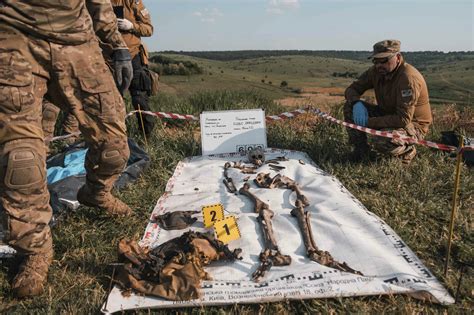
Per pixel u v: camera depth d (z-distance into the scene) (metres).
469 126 6.63
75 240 3.67
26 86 2.86
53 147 5.92
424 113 5.39
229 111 5.86
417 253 3.45
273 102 9.23
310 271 3.11
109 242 3.72
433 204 4.16
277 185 4.68
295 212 3.94
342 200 4.21
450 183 4.60
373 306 2.82
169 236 3.74
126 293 2.93
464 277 3.11
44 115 5.18
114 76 4.05
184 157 5.77
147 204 4.38
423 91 5.26
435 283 2.98
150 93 6.14
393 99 5.31
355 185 4.70
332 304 2.84
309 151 5.82
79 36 3.09
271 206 4.23
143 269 3.05
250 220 3.91
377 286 2.92
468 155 5.15
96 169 3.60
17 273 3.14
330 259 3.25
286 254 3.41
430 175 4.77
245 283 3.04
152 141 6.10
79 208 4.20
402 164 5.09
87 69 3.18
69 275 3.25
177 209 4.25
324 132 6.50
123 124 3.51
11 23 2.80
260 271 3.14
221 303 2.83
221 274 3.15
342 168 5.14
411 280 2.97
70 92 3.17
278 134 6.41
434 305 2.82
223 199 4.43
